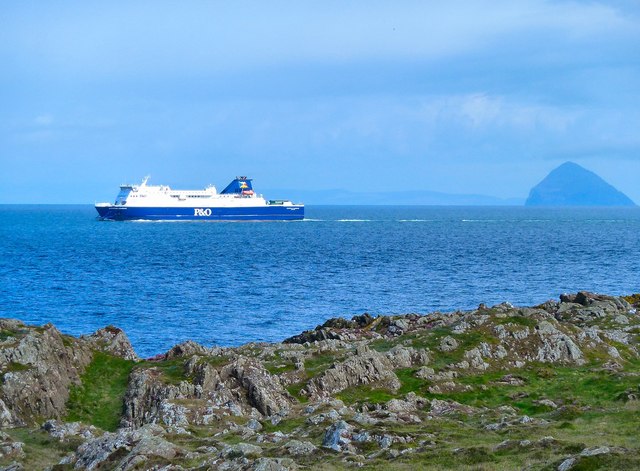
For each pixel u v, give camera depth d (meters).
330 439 79.81
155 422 94.19
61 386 104.81
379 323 162.38
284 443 78.44
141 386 104.88
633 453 65.81
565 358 132.75
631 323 157.75
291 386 112.25
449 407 103.06
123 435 79.62
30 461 76.88
